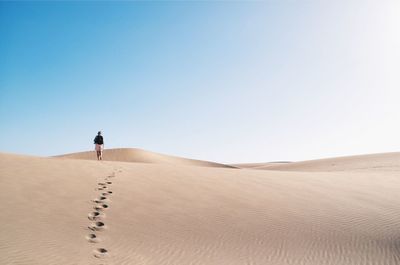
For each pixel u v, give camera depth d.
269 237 11.05
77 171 15.84
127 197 13.22
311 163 51.44
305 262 9.57
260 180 17.84
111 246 9.56
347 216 13.00
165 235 10.62
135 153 56.06
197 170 19.31
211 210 12.80
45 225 10.18
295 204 14.10
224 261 9.37
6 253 8.39
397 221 12.62
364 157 47.88
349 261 9.73
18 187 12.62
